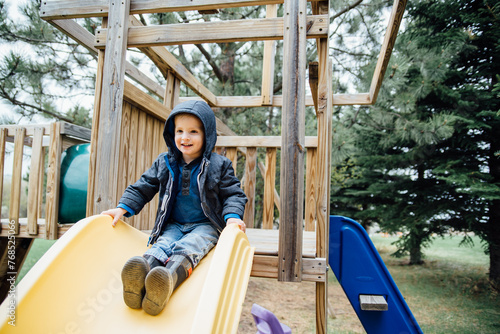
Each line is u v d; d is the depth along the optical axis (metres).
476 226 6.34
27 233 2.88
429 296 5.70
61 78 6.11
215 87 7.03
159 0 2.16
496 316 4.79
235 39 2.04
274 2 2.04
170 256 1.57
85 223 1.59
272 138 4.38
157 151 3.24
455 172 6.16
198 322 1.12
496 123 6.14
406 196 7.36
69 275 1.38
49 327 1.21
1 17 5.46
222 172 1.94
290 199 1.87
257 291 6.10
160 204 1.89
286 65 1.93
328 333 4.10
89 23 5.83
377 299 2.26
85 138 3.00
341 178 8.34
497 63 6.28
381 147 7.69
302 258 1.91
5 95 5.71
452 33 6.36
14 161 2.94
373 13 6.75
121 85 2.13
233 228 1.64
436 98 6.77
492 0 5.99
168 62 3.30
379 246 10.55
